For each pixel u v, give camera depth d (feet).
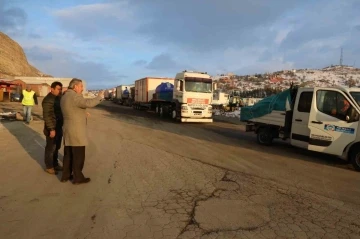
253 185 19.45
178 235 12.30
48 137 20.16
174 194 17.25
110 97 231.71
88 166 22.88
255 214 14.73
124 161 24.91
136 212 14.51
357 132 24.95
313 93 28.50
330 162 27.78
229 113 104.42
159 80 92.68
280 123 33.58
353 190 19.27
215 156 28.22
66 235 12.03
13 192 16.78
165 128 51.03
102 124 53.31
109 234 12.21
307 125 28.99
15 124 45.85
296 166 25.57
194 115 61.31
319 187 19.67
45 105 19.72
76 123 17.80
